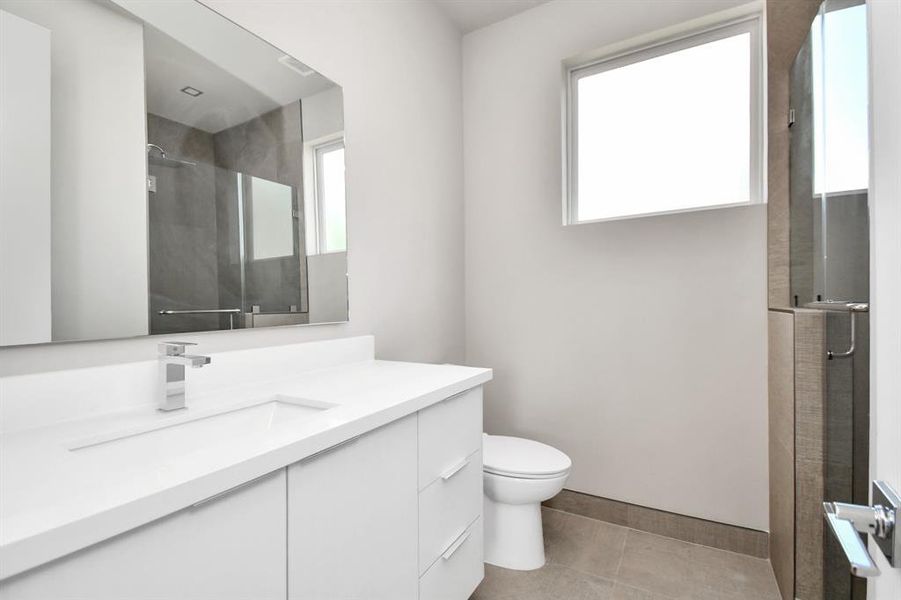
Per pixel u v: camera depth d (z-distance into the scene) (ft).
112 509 1.70
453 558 4.26
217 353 4.01
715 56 6.49
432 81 7.23
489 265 7.90
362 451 3.07
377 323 6.01
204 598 2.08
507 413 7.69
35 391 2.88
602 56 7.10
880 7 1.63
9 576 1.45
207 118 4.01
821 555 4.25
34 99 2.93
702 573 5.44
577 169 7.48
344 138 5.48
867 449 4.04
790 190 5.32
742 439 5.85
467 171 8.07
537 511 5.66
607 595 5.05
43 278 2.96
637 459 6.56
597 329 6.88
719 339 5.99
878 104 1.65
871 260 1.71
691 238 6.18
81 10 3.18
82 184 3.17
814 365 4.25
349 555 2.95
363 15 5.81
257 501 2.33
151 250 3.58
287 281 4.74
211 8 4.08
